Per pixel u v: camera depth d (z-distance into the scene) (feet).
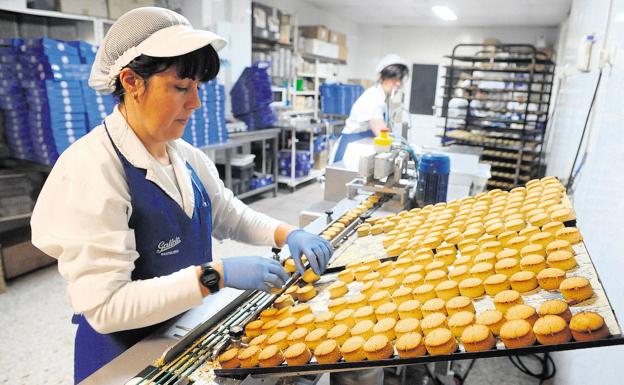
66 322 7.81
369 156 5.91
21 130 9.71
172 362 2.47
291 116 19.20
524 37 26.35
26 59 9.03
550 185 4.53
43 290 8.91
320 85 23.54
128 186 2.85
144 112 2.68
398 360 2.20
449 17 24.48
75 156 2.65
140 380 2.32
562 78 14.39
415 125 30.17
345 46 26.08
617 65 5.12
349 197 6.35
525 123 16.20
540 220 3.46
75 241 2.43
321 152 21.11
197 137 12.91
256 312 2.90
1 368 6.61
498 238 3.39
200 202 3.41
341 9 24.39
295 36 20.35
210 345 2.62
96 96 9.59
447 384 5.32
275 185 17.11
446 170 5.77
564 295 2.30
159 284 2.49
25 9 9.69
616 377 3.51
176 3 14.12
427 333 2.33
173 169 3.22
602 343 1.88
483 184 7.91
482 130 17.94
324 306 2.99
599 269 4.57
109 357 3.08
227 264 2.68
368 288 3.04
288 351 2.37
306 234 3.50
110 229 2.55
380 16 25.98
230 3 15.47
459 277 2.89
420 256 3.38
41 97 9.05
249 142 16.44
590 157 6.02
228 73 15.89
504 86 18.48
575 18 13.03
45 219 2.54
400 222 4.51
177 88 2.58
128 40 2.50
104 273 2.44
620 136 4.44
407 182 6.08
